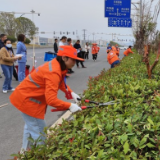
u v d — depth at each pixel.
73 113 2.89
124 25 16.84
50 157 1.91
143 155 1.96
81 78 9.90
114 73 5.51
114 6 16.27
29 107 2.76
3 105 5.96
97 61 18.94
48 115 5.23
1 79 9.61
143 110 2.62
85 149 1.86
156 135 2.00
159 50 4.81
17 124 4.76
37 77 2.67
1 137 4.16
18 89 2.79
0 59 6.97
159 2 6.96
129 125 2.05
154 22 7.73
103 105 2.94
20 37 8.09
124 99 3.08
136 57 9.96
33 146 2.04
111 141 2.03
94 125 2.26
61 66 2.62
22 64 8.27
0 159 3.45
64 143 2.12
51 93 2.51
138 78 4.85
